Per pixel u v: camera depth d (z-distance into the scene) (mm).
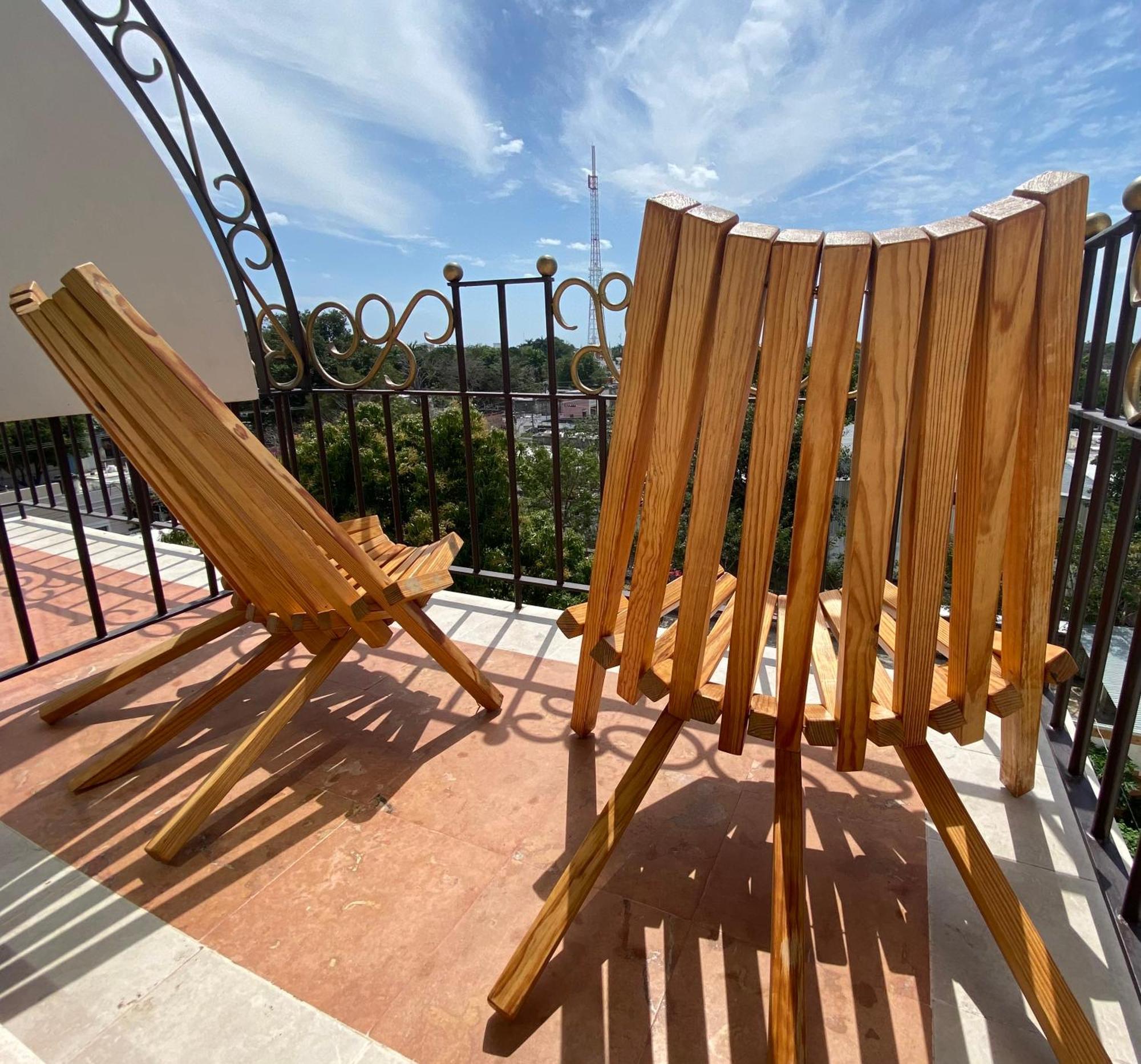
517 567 2412
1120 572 1201
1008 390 841
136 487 2141
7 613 2504
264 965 1019
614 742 1606
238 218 2271
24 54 1858
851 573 924
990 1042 881
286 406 2600
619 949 1033
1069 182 803
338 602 1357
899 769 1475
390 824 1332
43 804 1405
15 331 1901
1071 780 1390
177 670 2000
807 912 1041
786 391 870
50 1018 934
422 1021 926
